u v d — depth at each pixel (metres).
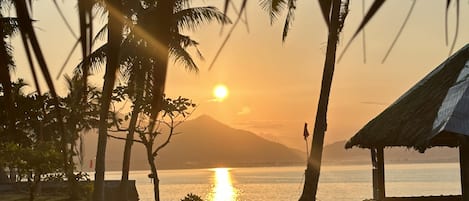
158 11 1.42
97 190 19.20
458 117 13.62
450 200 18.27
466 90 14.48
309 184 14.52
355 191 85.75
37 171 26.17
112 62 1.49
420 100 17.14
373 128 17.89
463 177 13.52
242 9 1.28
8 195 36.28
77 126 28.66
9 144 23.78
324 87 14.38
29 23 1.22
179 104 28.16
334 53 14.27
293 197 74.69
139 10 3.02
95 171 19.47
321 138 14.49
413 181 115.50
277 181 150.25
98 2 1.39
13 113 1.58
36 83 1.22
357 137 18.30
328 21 1.42
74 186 31.84
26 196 35.16
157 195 28.52
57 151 26.81
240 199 73.00
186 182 160.12
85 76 1.52
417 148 14.65
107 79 1.52
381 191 18.38
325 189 93.81
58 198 32.97
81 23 1.26
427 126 15.10
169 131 29.20
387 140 16.53
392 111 18.00
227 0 1.28
